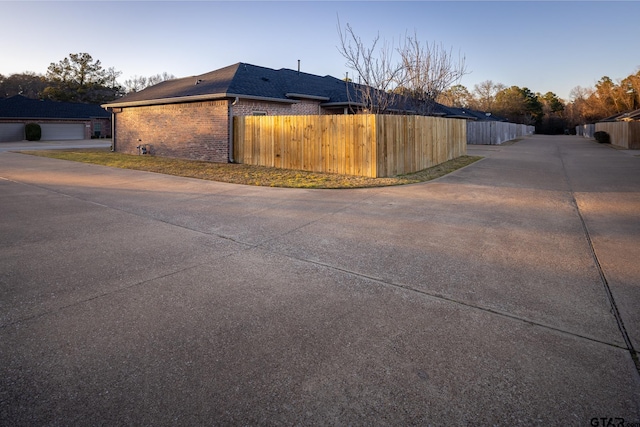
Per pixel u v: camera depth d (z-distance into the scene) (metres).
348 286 3.69
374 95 15.47
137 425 1.93
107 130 40.78
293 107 17.11
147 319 3.03
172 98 15.46
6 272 4.02
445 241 5.12
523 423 1.95
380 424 1.95
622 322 2.98
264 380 2.29
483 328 2.90
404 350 2.60
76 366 2.42
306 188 9.30
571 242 5.06
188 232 5.59
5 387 2.21
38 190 9.27
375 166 10.63
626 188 9.29
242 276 3.94
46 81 51.62
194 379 2.30
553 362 2.47
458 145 17.52
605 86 62.03
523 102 67.00
